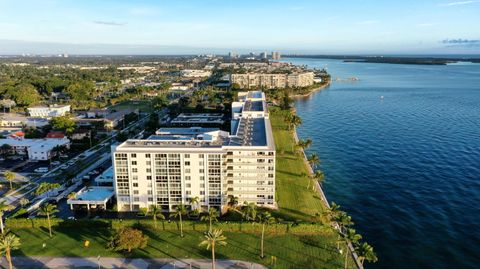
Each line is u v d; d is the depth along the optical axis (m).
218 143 172.50
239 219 157.00
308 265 124.00
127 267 122.12
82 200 163.88
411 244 144.62
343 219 132.00
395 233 152.50
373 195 187.75
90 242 137.75
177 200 164.00
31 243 136.50
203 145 168.00
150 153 159.25
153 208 146.62
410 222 161.00
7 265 122.06
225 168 162.50
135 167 161.12
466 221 161.25
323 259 127.56
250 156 164.50
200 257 128.00
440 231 153.75
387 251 140.00
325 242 138.38
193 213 154.88
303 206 169.50
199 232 144.50
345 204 178.00
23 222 147.50
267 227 144.75
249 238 140.25
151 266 122.88
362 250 114.25
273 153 163.62
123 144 168.62
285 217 158.62
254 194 168.25
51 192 184.25
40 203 170.12
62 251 131.38
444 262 133.50
